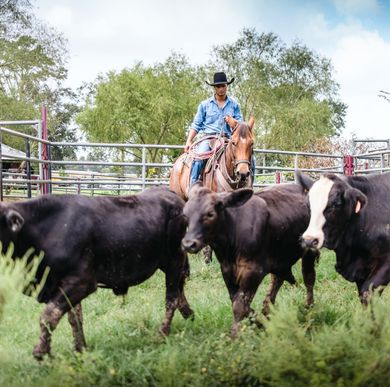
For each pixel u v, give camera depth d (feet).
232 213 18.93
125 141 118.11
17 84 142.51
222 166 30.22
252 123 29.99
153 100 114.52
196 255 35.06
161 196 19.29
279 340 13.24
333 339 13.05
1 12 141.08
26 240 16.35
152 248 18.60
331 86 137.80
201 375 13.60
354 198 18.17
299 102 128.26
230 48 133.90
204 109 33.17
